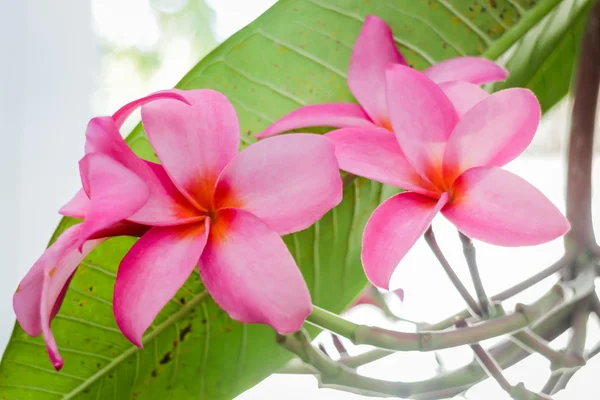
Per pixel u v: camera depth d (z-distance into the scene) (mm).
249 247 423
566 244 508
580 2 542
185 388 506
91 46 797
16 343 509
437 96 446
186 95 451
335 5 542
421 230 428
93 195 411
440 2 545
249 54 537
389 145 451
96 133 431
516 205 427
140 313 421
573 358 470
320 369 444
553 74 549
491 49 543
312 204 430
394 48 496
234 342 506
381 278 429
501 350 496
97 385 510
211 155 443
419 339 432
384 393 454
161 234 432
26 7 814
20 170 823
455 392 464
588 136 523
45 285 424
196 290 510
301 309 415
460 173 441
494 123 440
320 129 511
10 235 805
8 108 831
